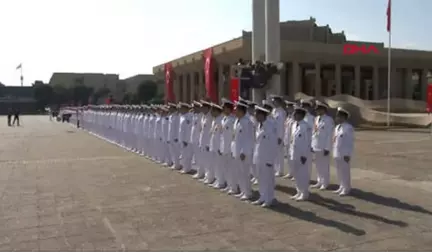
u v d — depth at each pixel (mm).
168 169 12812
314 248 5707
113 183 10523
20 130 34656
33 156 16344
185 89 54562
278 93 18156
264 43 19031
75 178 11305
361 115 35781
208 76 30875
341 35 45812
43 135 28422
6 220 7234
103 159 15289
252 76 17766
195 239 6137
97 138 25531
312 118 10359
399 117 33812
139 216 7414
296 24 44969
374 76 46156
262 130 8117
